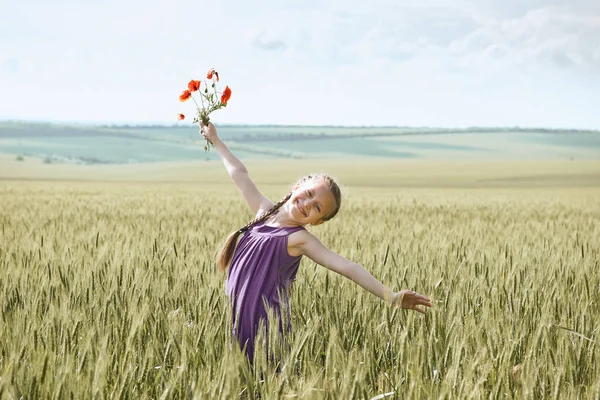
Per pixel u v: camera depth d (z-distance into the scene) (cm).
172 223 1249
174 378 288
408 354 316
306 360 316
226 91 393
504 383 296
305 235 356
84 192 3772
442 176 8425
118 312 384
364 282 343
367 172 9244
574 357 325
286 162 13050
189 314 394
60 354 312
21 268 522
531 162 11144
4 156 16600
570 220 1567
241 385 300
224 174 10069
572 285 503
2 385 257
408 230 1098
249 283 359
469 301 434
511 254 647
